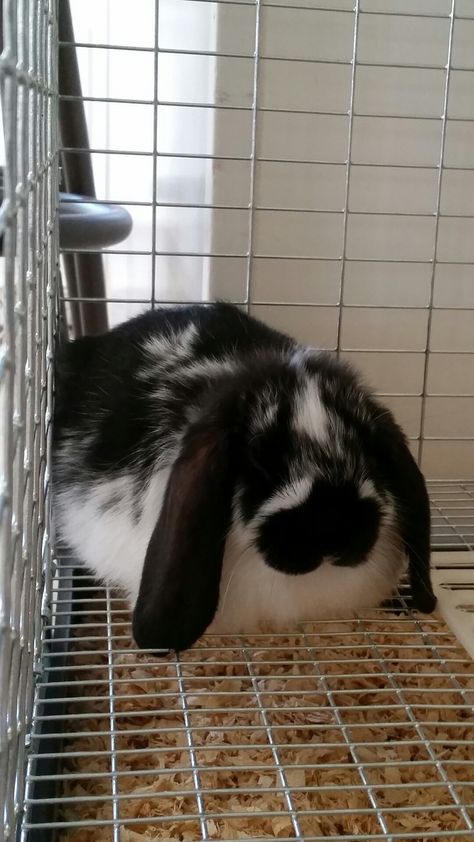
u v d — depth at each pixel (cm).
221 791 23
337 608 32
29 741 25
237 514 28
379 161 43
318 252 44
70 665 31
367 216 44
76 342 39
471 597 35
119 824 23
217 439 28
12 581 18
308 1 40
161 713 27
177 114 51
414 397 46
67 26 37
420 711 30
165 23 54
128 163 69
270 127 41
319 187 43
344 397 31
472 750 29
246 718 30
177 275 53
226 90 40
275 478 28
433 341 46
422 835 22
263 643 33
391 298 45
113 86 74
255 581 30
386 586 33
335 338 45
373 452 30
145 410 33
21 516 19
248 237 43
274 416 29
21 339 18
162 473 31
